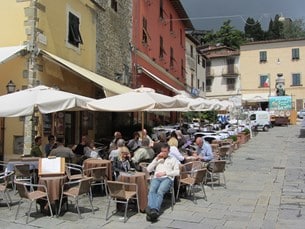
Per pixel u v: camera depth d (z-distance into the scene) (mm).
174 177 8508
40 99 9453
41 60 13305
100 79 15453
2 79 13086
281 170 13508
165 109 11391
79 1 16391
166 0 31203
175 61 34281
